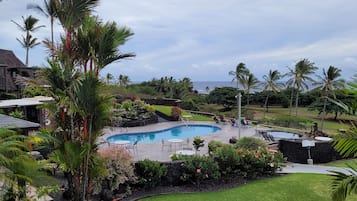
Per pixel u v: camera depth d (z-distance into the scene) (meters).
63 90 6.09
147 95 36.72
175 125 22.91
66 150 5.98
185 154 10.77
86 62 6.51
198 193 8.48
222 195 8.28
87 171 6.42
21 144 4.91
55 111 6.51
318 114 33.97
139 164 8.62
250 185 9.26
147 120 23.03
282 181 9.60
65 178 8.59
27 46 34.38
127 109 23.16
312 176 10.15
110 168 7.77
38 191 5.71
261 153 10.45
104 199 7.58
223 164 9.52
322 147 12.48
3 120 8.98
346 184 4.04
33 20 33.88
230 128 22.06
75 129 6.49
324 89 30.75
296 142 12.41
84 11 6.20
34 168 5.19
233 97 39.03
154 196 8.17
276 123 25.45
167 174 9.01
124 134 19.27
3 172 4.58
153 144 15.80
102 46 6.21
